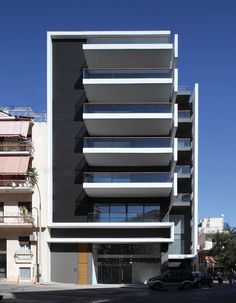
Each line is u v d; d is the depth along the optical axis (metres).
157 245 54.69
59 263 52.38
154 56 52.72
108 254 54.78
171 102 53.69
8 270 50.97
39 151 52.66
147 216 53.78
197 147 63.25
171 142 51.94
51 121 53.53
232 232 98.75
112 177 51.66
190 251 62.78
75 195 53.16
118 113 51.19
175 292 41.12
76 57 54.81
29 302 28.14
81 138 53.88
